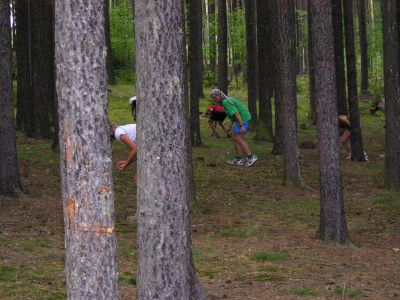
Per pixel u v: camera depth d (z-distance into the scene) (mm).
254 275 8406
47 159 16859
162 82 5715
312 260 9297
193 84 20109
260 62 22016
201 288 6973
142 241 5863
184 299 5910
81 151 4164
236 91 36656
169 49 5723
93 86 4188
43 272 8000
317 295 7590
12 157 12523
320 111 10164
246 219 11906
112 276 4281
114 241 4301
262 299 7359
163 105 5723
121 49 39656
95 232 4191
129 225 11094
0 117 12375
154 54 5699
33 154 17328
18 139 19859
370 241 10680
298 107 32938
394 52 14609
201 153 19078
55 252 9047
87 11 4156
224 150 19969
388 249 10141
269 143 21766
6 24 12266
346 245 10172
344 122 19938
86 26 4156
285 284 8023
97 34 4207
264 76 22047
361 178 16906
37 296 7000
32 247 9117
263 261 9164
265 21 21859
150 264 5824
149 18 5707
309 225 11578
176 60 5762
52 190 13523
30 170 15383
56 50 4234
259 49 22016
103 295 4230
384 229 11562
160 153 5746
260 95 22125
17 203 12047
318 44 9906
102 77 4238
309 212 12680
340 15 21031
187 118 11867
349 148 20344
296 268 8828
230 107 17500
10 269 7980
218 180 15656
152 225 5797
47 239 9680
